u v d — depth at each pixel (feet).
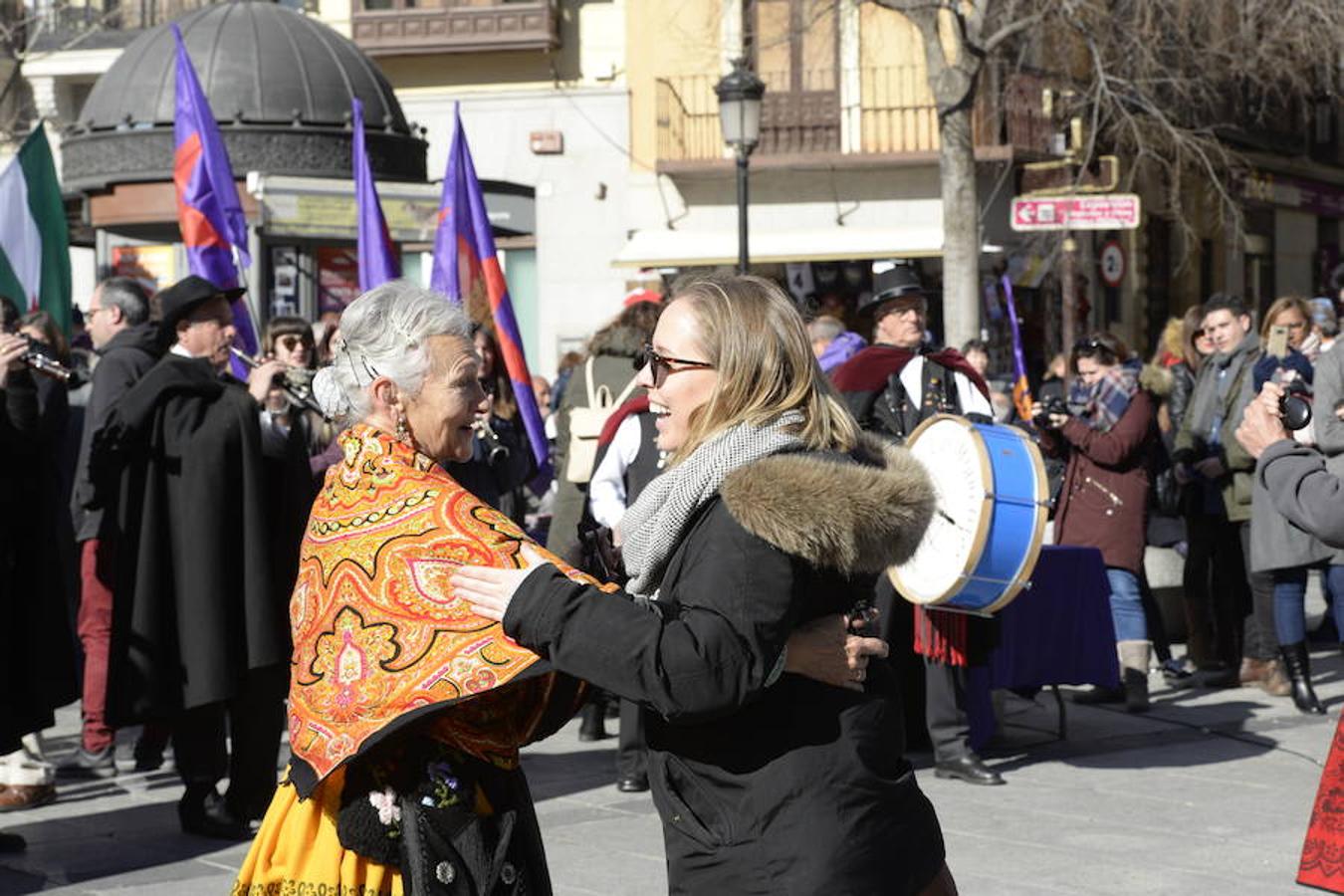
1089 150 60.75
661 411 11.25
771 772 10.50
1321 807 15.19
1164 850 21.68
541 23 85.30
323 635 10.75
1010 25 63.93
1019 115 83.97
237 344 30.89
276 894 11.02
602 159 87.15
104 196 48.39
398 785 10.80
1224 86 88.53
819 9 80.64
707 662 9.97
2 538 21.03
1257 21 73.82
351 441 11.17
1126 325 94.22
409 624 10.51
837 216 85.97
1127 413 31.12
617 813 23.82
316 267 47.03
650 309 27.40
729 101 53.42
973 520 22.77
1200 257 102.37
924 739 27.84
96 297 26.76
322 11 87.51
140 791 25.67
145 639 21.57
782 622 10.25
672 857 10.82
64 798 25.25
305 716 10.73
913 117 85.30
